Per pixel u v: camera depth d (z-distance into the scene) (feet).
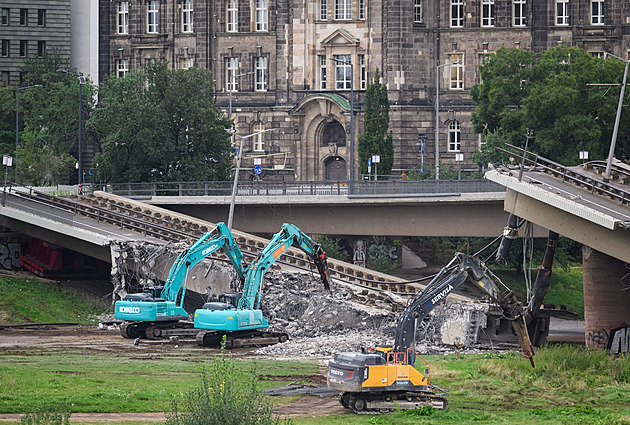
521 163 609.83
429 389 385.91
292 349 553.23
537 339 599.57
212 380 285.43
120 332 635.25
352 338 581.12
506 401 408.05
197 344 576.61
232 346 566.36
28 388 382.42
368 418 355.56
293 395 401.70
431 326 590.14
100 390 385.91
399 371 370.73
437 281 416.05
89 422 325.21
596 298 587.68
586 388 437.17
